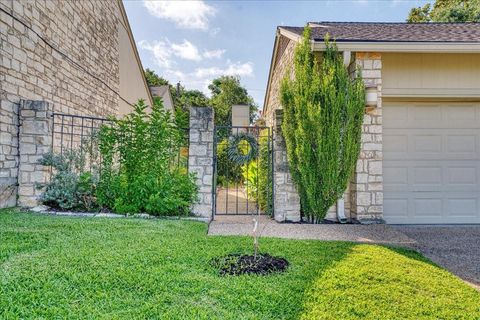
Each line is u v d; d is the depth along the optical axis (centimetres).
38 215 500
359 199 573
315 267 315
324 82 549
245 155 607
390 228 516
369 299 251
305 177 557
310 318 220
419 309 240
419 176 638
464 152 641
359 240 438
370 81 582
